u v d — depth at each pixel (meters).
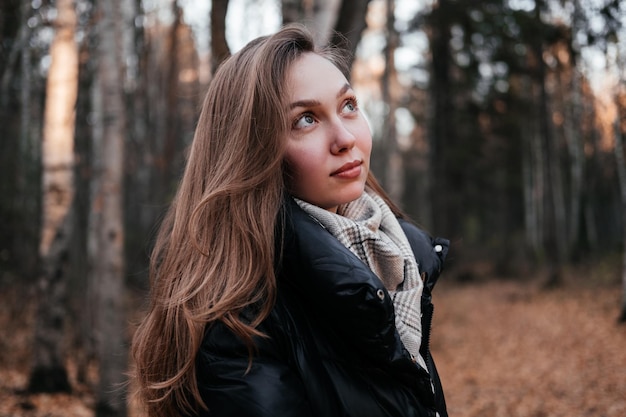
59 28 7.44
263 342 0.94
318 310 0.98
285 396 0.91
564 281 17.05
